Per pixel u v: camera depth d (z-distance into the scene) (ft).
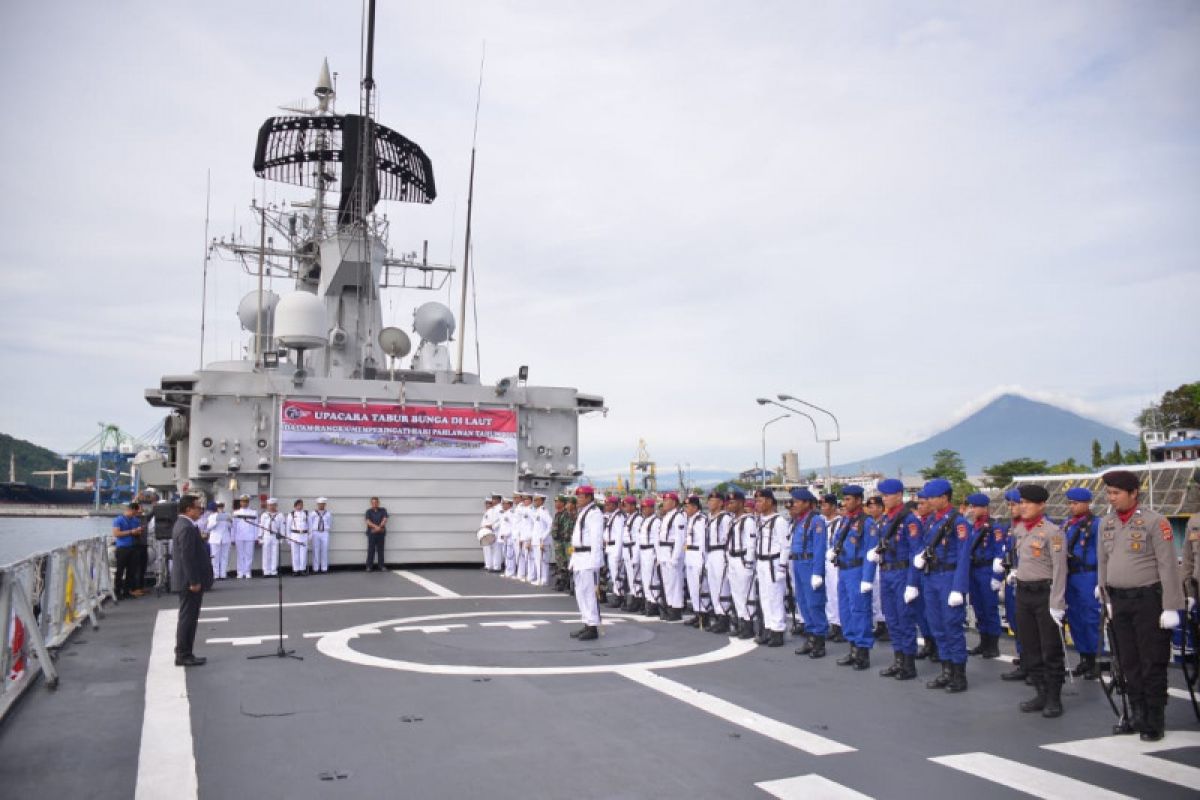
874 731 23.65
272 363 68.64
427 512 69.72
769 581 38.45
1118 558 23.98
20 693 26.55
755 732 23.20
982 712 26.17
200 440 64.18
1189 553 25.36
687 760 20.61
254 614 45.03
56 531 255.70
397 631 39.63
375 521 67.10
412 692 27.53
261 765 20.16
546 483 74.18
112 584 52.60
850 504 34.99
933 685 29.68
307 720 24.11
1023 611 26.91
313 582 60.34
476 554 70.49
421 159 81.10
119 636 38.40
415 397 69.67
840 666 33.76
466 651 34.78
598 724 23.77
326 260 76.43
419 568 70.38
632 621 45.60
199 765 20.16
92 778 19.44
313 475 66.95
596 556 38.42
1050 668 25.79
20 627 27.37
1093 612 31.58
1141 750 22.02
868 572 32.68
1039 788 18.81
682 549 46.50
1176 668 32.78
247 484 65.72
